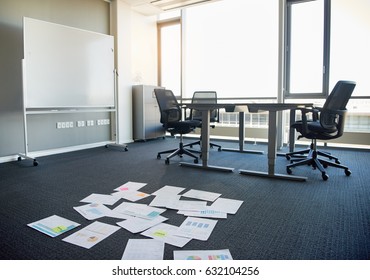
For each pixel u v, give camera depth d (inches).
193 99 179.8
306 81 187.5
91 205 83.7
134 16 229.1
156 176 117.3
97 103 182.1
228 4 215.5
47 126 169.6
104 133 208.7
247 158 155.9
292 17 187.8
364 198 90.1
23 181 110.7
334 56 178.1
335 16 175.6
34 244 61.5
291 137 160.9
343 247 59.9
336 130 118.3
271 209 81.4
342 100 116.6
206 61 230.8
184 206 82.7
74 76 166.7
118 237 64.2
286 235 65.6
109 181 110.0
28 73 143.6
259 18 203.3
